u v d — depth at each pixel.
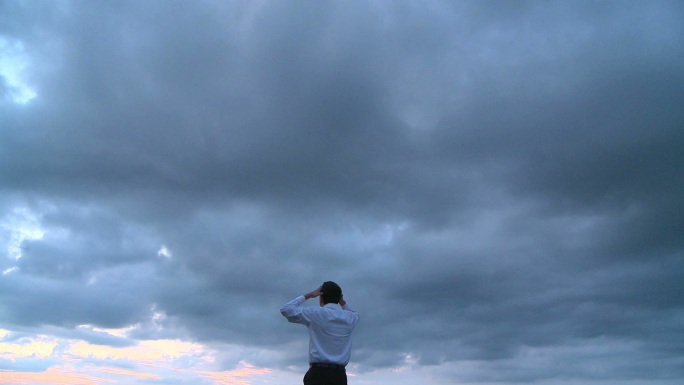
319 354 7.06
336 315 7.29
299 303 7.50
